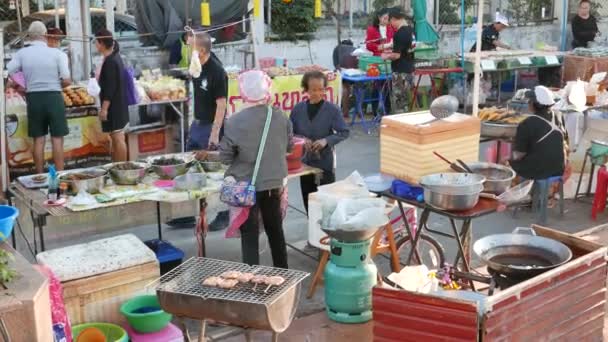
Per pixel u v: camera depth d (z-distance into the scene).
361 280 4.84
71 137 8.26
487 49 12.99
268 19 12.99
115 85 7.93
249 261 5.15
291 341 4.73
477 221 7.11
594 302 4.46
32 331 3.25
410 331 3.98
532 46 15.23
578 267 4.28
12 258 3.58
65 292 4.38
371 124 11.21
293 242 6.48
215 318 3.83
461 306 3.80
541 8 15.35
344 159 9.33
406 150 5.23
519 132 6.80
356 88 11.23
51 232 6.16
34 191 5.39
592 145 7.44
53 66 7.72
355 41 13.80
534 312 4.07
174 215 6.61
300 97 9.98
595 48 12.48
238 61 11.26
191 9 10.43
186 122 8.67
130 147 8.55
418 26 11.96
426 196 4.89
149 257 4.62
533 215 7.26
